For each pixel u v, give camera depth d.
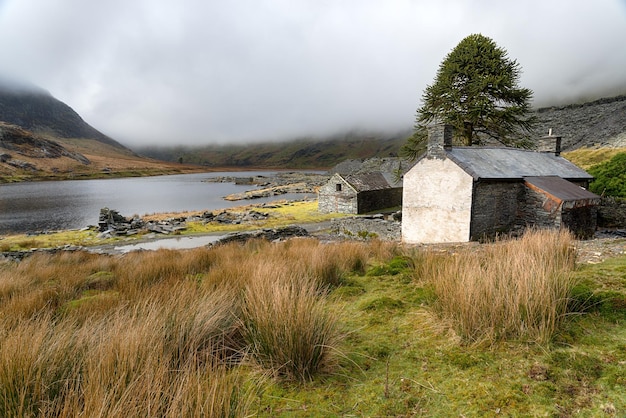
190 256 9.46
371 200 37.56
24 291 6.20
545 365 2.79
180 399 2.04
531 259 4.32
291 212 38.34
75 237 27.48
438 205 15.31
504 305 3.48
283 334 3.06
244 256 9.53
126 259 11.75
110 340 2.72
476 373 2.79
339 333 3.59
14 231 34.00
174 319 3.45
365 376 2.90
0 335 2.87
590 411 2.25
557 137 19.95
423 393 2.60
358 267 7.32
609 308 3.57
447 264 5.38
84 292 6.62
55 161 167.88
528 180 15.09
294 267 6.09
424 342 3.43
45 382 2.35
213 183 123.00
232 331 3.55
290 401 2.60
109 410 1.85
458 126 27.17
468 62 27.30
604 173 19.58
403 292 5.19
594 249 6.98
